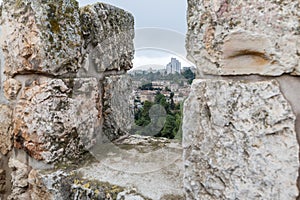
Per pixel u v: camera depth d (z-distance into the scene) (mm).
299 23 521
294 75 540
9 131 1074
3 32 1039
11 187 1089
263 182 565
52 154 979
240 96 583
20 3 966
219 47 602
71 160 1034
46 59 944
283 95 551
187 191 672
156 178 895
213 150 623
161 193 799
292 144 545
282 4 530
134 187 835
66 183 908
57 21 976
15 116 1040
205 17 614
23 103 1014
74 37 1035
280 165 552
